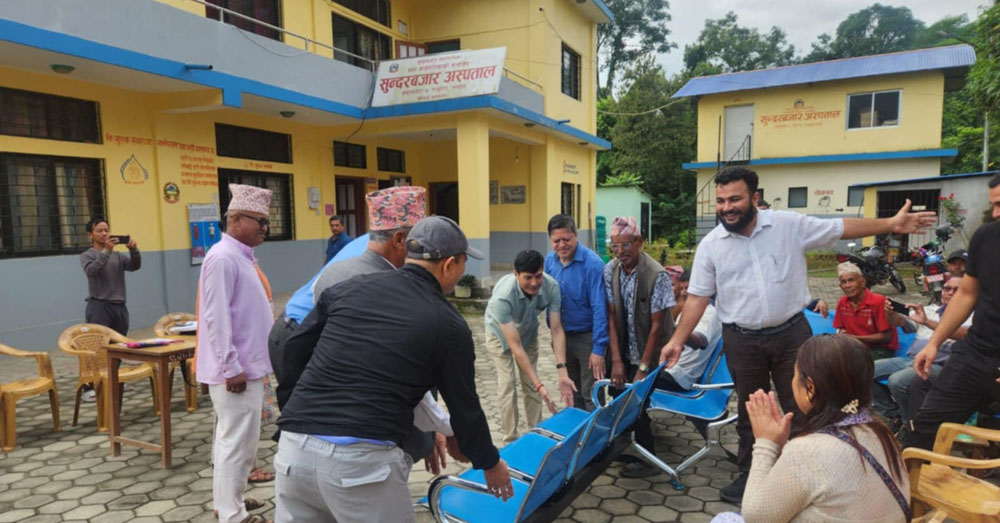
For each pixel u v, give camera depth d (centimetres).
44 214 670
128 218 754
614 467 366
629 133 2367
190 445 404
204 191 854
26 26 539
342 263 244
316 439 172
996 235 258
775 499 159
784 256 287
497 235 1302
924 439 286
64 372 586
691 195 2442
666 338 347
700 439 411
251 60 796
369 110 998
